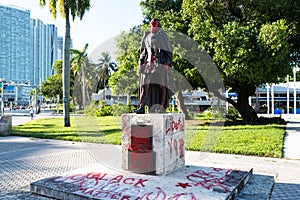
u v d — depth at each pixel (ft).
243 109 55.31
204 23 44.86
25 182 16.96
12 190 15.28
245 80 44.98
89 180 15.11
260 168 20.10
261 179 17.03
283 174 18.65
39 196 14.23
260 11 46.52
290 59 48.47
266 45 39.63
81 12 51.88
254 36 41.55
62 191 13.60
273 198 14.15
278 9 45.03
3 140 35.58
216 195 12.84
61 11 51.65
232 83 51.80
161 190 13.50
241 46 40.34
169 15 51.52
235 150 25.73
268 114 94.43
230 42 40.98
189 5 47.57
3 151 27.43
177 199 12.37
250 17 46.96
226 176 15.97
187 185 14.25
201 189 13.66
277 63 40.22
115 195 12.91
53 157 24.47
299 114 92.89
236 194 14.03
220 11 48.83
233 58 41.06
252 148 26.53
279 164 21.47
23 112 137.80
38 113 120.26
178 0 57.26
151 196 12.73
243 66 40.32
